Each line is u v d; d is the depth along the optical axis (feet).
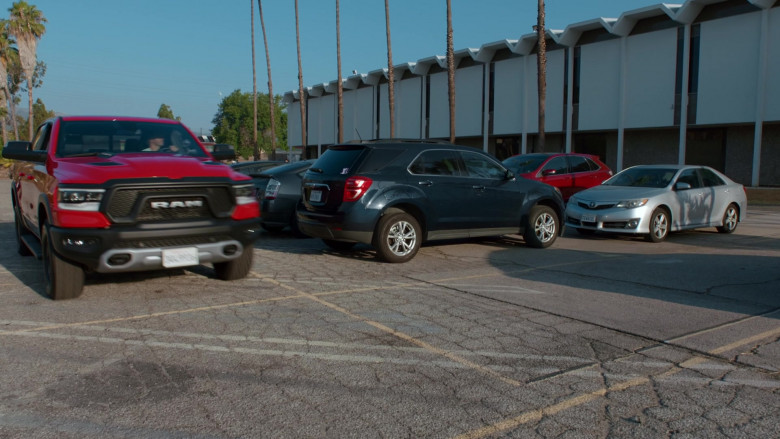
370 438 10.25
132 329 16.17
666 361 14.25
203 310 18.21
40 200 19.45
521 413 11.34
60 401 11.55
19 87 197.77
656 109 84.94
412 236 27.27
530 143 111.55
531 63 101.65
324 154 28.48
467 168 29.45
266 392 12.14
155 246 17.99
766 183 81.87
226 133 256.11
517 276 24.48
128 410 11.19
